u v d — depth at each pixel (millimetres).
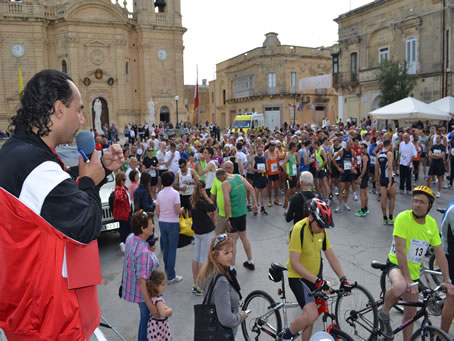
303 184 6273
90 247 1506
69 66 37656
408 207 10734
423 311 3814
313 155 12266
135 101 41844
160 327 3984
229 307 3035
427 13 24969
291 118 44562
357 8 29859
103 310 5414
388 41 28078
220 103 57562
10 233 1366
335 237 8312
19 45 36531
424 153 14359
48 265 1363
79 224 1364
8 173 1354
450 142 13750
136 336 4742
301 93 44750
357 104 31031
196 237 5789
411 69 26422
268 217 10289
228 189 6352
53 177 1365
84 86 38438
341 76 32375
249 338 4355
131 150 13211
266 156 11375
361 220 9633
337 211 10484
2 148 1434
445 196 11930
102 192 8477
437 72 24781
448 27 24047
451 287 3738
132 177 8055
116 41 39219
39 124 1429
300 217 5953
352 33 30906
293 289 3840
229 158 11430
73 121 1514
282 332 3939
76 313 1428
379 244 7805
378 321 4059
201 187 5719
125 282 4141
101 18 38469
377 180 10508
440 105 18500
